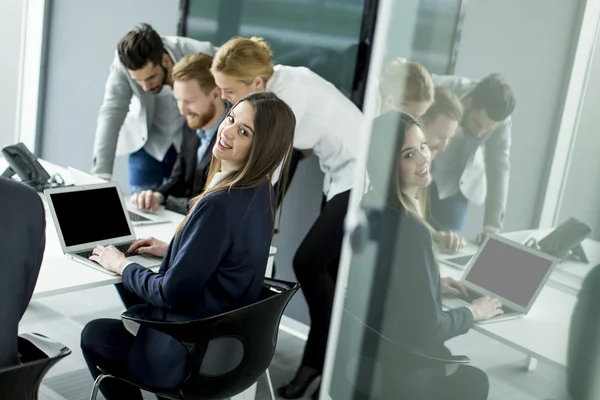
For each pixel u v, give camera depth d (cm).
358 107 348
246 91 288
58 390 292
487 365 125
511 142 115
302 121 306
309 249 316
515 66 113
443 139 118
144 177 399
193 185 336
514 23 112
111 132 367
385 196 126
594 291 123
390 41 121
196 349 204
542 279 121
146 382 216
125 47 330
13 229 158
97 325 233
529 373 126
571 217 118
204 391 211
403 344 130
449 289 124
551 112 114
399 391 131
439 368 128
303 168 377
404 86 120
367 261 131
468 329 124
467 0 113
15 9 482
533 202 117
